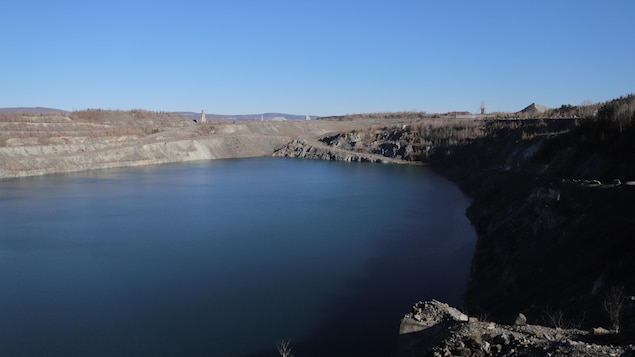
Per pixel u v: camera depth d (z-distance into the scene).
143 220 44.28
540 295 19.42
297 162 106.56
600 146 34.44
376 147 109.94
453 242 35.44
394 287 26.20
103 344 19.92
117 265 30.52
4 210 49.16
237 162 107.81
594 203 24.45
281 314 22.80
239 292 25.64
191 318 22.41
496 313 20.30
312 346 19.62
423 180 72.94
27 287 26.59
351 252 33.00
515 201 36.69
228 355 18.97
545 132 60.69
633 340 11.34
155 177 78.81
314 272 28.80
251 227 41.03
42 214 47.06
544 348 10.64
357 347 19.53
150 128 132.75
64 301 24.55
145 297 25.00
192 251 33.59
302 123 151.88
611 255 18.11
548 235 25.47
